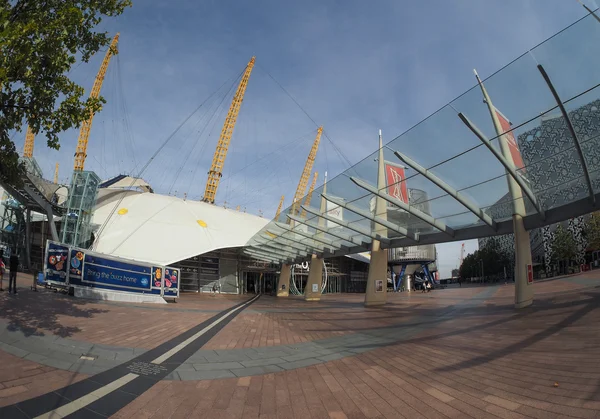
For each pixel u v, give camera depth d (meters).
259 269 43.72
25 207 29.11
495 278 85.75
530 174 11.96
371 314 15.67
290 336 9.45
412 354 7.00
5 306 9.02
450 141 11.70
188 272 37.47
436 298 25.92
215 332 9.43
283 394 4.69
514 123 10.26
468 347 7.34
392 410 4.09
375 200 20.53
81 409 3.79
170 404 4.17
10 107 6.20
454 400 4.29
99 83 51.09
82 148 47.59
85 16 6.62
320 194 19.19
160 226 33.56
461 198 13.89
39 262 32.56
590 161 10.80
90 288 14.53
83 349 6.18
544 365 5.42
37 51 5.72
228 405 4.23
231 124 65.75
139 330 8.64
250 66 67.62
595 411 3.55
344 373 5.74
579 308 11.59
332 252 28.52
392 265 61.09
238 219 43.28
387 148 13.10
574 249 48.19
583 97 8.70
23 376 4.57
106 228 31.70
